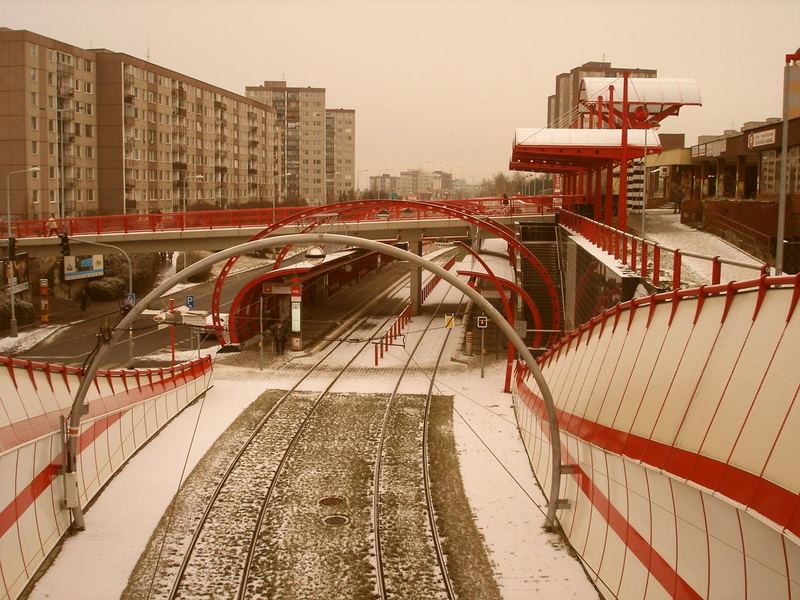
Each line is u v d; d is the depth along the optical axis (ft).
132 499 53.62
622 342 43.83
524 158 133.39
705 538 29.01
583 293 92.89
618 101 168.96
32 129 195.00
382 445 67.72
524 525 49.93
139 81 232.73
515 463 63.21
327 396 86.94
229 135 304.50
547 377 64.34
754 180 141.90
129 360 109.50
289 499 54.24
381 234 143.13
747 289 30.68
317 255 51.60
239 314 119.65
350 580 41.88
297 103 474.08
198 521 49.65
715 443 29.01
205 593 40.14
